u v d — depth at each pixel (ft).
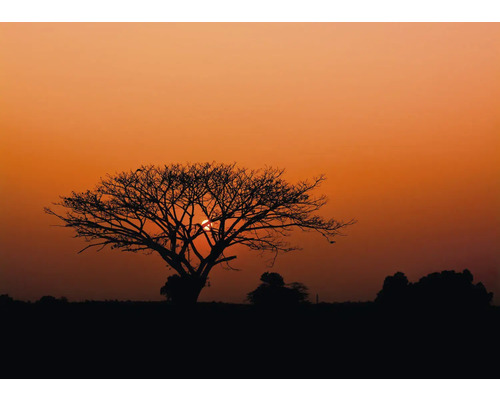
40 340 155.22
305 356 140.46
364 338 157.69
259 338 157.69
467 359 138.21
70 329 168.25
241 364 133.69
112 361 136.15
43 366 131.54
